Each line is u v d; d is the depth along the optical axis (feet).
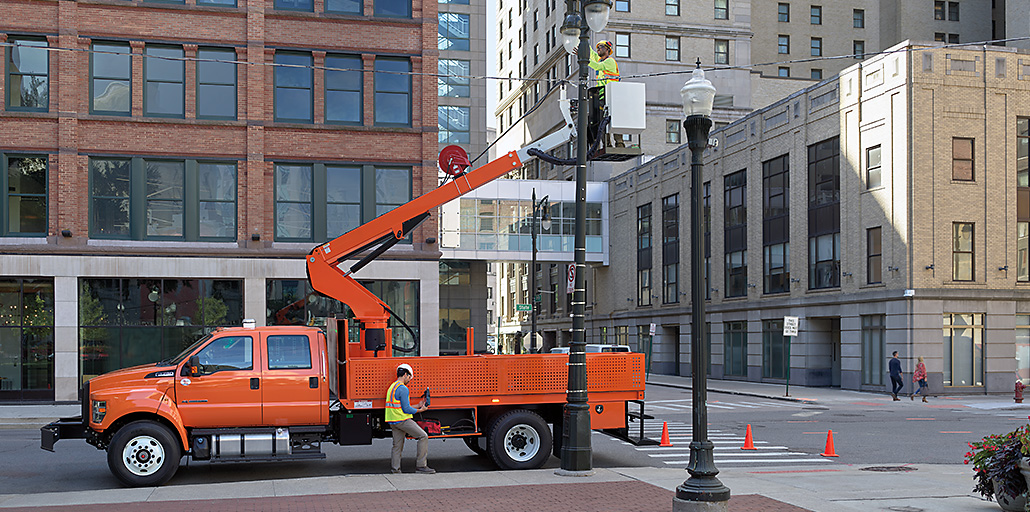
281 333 44.01
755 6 235.20
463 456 52.60
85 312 92.48
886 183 109.70
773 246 136.56
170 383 41.96
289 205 96.63
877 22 241.96
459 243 165.89
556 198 178.19
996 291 107.14
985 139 108.47
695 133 31.40
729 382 143.64
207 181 95.20
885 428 71.26
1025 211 110.32
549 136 50.85
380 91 98.94
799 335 128.26
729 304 148.87
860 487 39.24
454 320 164.76
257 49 95.30
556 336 237.04
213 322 94.79
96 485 42.68
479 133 218.38
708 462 30.01
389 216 48.91
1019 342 109.50
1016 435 32.37
